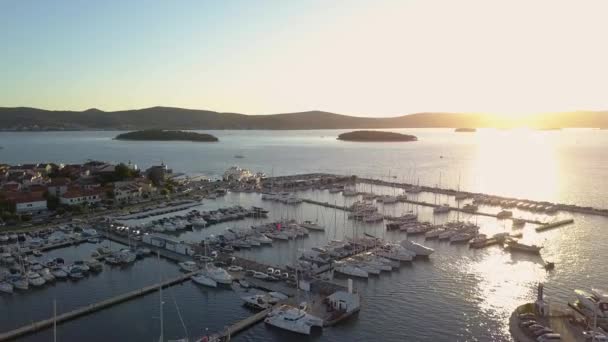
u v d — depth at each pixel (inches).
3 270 3639.3
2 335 2539.4
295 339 2593.5
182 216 5600.4
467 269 3725.4
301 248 4298.7
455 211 6063.0
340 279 3528.5
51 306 3021.7
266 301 2992.1
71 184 7244.1
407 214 5634.8
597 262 3870.6
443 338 2588.6
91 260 3782.0
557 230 5012.3
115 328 2723.9
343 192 7519.7
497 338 2571.4
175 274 3587.6
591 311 2765.7
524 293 3216.0
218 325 2770.7
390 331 2682.1
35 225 5000.0
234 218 5669.3
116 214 5713.6
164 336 2630.4
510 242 4266.7
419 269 3735.2
